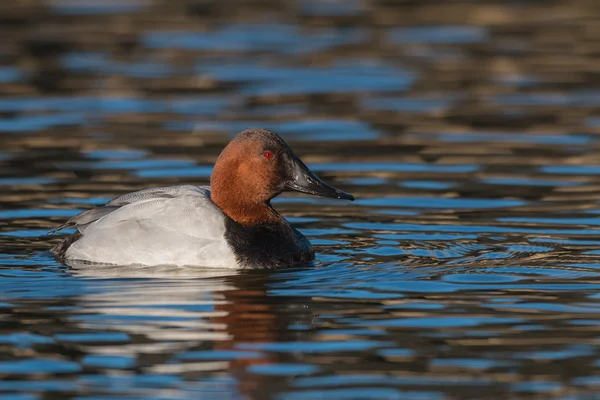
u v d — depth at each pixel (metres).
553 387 8.12
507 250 12.20
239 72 22.80
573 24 27.28
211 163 16.31
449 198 14.64
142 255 11.56
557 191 14.94
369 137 18.12
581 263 11.62
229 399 7.93
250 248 11.59
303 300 10.32
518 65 23.30
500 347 8.96
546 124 18.88
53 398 7.95
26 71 22.67
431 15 28.56
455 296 10.43
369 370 8.47
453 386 8.16
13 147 17.16
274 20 28.05
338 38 25.89
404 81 22.06
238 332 9.36
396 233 13.05
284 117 19.38
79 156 16.69
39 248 12.23
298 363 8.63
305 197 15.14
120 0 30.72
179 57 24.09
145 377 8.34
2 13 28.53
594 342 9.06
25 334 9.29
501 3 30.02
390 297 10.41
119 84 21.77
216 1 30.58
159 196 11.98
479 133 18.33
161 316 9.79
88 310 9.96
